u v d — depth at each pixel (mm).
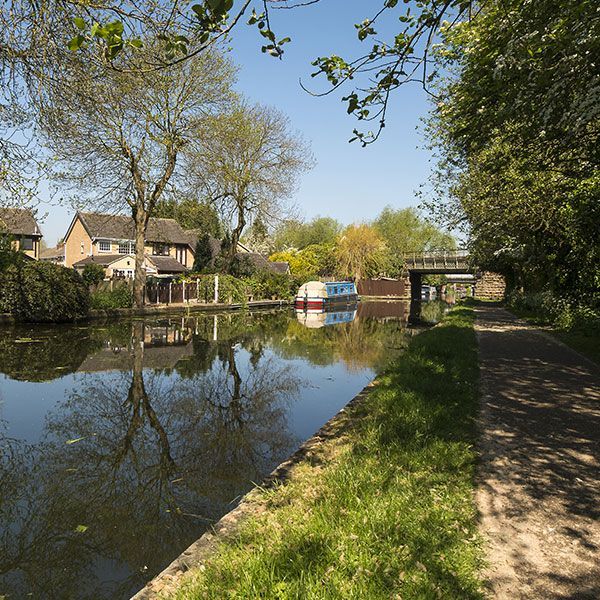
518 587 2570
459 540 2941
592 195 10789
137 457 5613
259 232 36312
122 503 4441
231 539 3080
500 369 8719
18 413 7242
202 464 5422
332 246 65312
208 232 41969
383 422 5180
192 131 21984
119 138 20812
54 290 17703
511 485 3791
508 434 4992
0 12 6410
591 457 4375
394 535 2949
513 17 5527
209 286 31500
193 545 3176
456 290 87000
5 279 17391
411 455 4250
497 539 3031
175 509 4332
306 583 2422
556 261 15570
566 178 11875
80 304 18594
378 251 61531
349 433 5172
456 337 12617
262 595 2400
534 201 13688
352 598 2350
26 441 6109
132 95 15227
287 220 32562
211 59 21625
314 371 11086
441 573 2596
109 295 22797
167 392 8758
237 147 29672
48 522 4102
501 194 14680
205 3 3096
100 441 6141
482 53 6074
